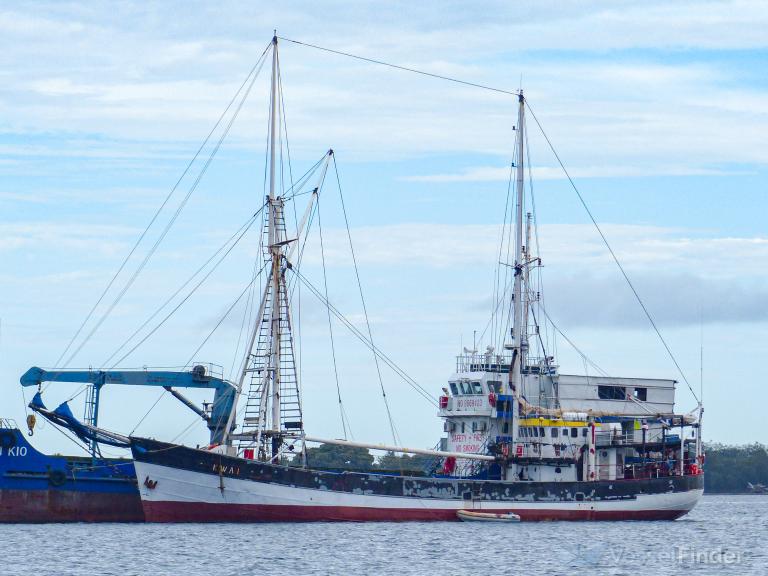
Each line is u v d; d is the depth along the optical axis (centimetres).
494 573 13525
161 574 12988
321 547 15225
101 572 13088
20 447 18012
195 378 18800
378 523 18400
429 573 13412
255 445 18412
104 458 18912
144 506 17312
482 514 19125
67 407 17975
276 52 19288
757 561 15225
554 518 19725
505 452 19725
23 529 17112
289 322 18875
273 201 19012
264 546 15212
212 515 17425
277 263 18900
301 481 17825
